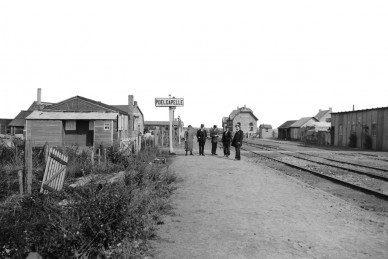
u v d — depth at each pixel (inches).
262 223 253.1
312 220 262.7
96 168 517.3
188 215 276.4
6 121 2496.3
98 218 195.6
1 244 171.0
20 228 181.9
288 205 312.8
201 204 315.6
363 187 419.5
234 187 405.7
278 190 388.2
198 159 748.6
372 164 761.0
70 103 1477.6
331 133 1871.3
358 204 348.5
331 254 192.4
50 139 1290.6
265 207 304.2
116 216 205.6
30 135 1288.1
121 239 207.2
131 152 732.7
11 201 289.7
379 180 514.3
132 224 220.5
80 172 490.3
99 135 1295.5
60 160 367.6
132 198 258.7
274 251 196.1
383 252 196.4
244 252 194.4
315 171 620.1
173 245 206.4
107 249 198.2
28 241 173.6
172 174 457.7
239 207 304.0
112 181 372.5
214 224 250.7
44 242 175.2
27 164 326.6
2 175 374.9
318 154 1067.9
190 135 893.8
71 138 1346.0
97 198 219.1
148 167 484.1
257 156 960.3
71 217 198.4
